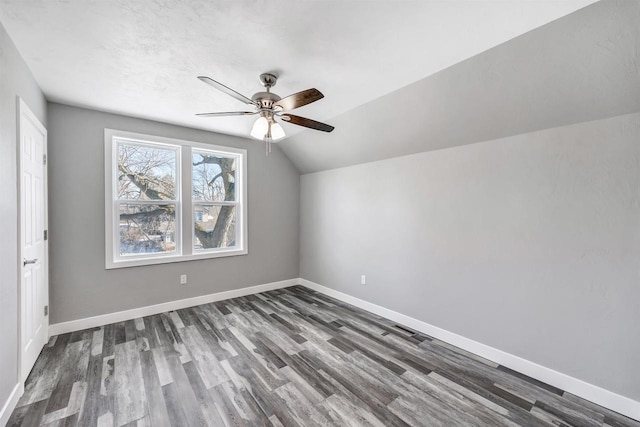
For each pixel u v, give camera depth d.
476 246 2.52
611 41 1.52
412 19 1.57
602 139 1.86
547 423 1.69
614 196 1.82
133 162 3.27
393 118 2.79
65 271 2.80
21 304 1.87
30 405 1.78
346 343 2.67
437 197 2.83
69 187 2.82
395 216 3.24
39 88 2.41
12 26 1.63
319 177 4.34
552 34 1.62
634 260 1.76
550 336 2.09
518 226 2.26
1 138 1.61
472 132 2.46
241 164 4.07
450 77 2.16
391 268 3.28
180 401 1.84
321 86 2.40
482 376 2.17
